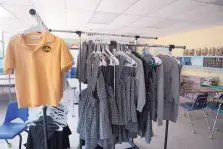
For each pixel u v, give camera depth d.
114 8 2.84
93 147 1.49
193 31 4.77
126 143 2.45
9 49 1.22
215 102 3.26
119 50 1.77
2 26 4.46
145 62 1.60
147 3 2.55
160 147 2.39
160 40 6.53
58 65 1.28
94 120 1.46
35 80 1.28
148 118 1.67
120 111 1.56
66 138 1.91
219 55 3.77
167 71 1.81
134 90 1.58
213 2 2.42
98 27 4.53
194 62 4.65
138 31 5.09
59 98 1.32
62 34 5.92
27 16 3.46
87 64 1.54
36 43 1.29
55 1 2.54
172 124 3.23
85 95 1.53
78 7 2.81
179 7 2.68
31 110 1.90
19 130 1.86
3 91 4.62
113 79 1.56
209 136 2.76
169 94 1.82
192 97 3.88
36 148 1.64
